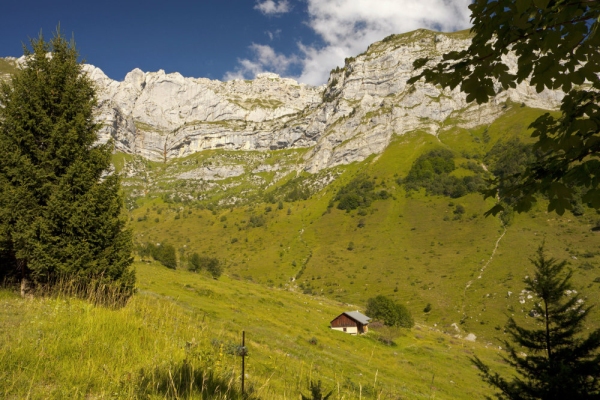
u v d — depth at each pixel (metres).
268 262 152.50
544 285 13.92
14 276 16.12
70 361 6.53
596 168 3.75
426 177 186.75
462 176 179.00
